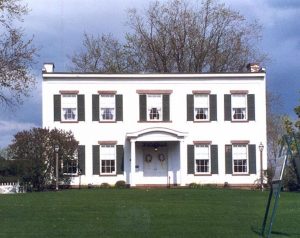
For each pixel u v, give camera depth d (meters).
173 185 47.25
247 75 47.75
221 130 47.62
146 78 47.53
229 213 22.86
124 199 29.69
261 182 44.75
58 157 44.09
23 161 43.22
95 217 21.33
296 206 26.28
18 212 22.98
